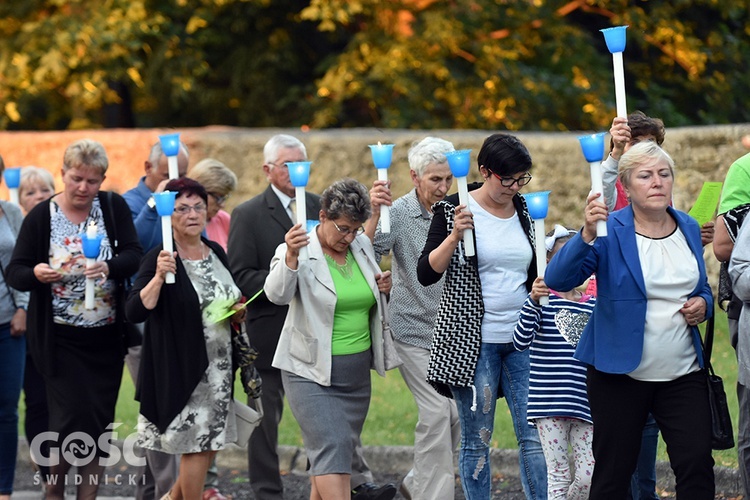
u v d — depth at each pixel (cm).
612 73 5359
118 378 1975
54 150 4272
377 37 4938
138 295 1783
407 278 1897
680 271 1505
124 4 4897
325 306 1725
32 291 1928
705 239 1752
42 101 5875
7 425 2089
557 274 1512
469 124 4972
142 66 5016
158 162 2172
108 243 1959
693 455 1477
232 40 5453
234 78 5422
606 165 1700
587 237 1487
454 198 1748
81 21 4881
